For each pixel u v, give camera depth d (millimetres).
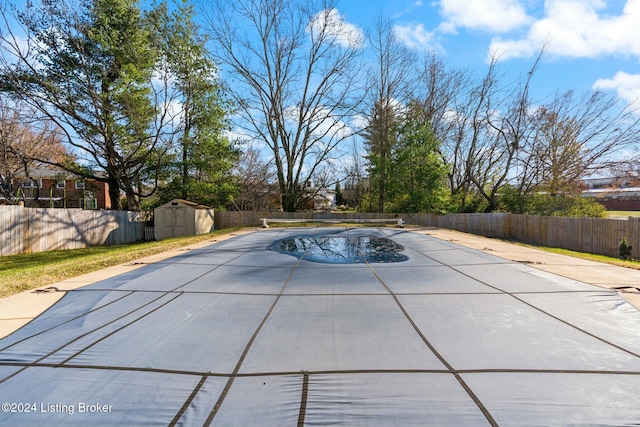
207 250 9000
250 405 2176
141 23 16547
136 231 18359
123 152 17641
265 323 3631
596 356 2811
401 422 1992
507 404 2152
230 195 19578
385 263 6980
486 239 11641
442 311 3949
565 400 2189
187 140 18688
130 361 2791
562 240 12508
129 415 2092
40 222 13422
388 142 20375
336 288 5039
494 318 3705
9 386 2428
